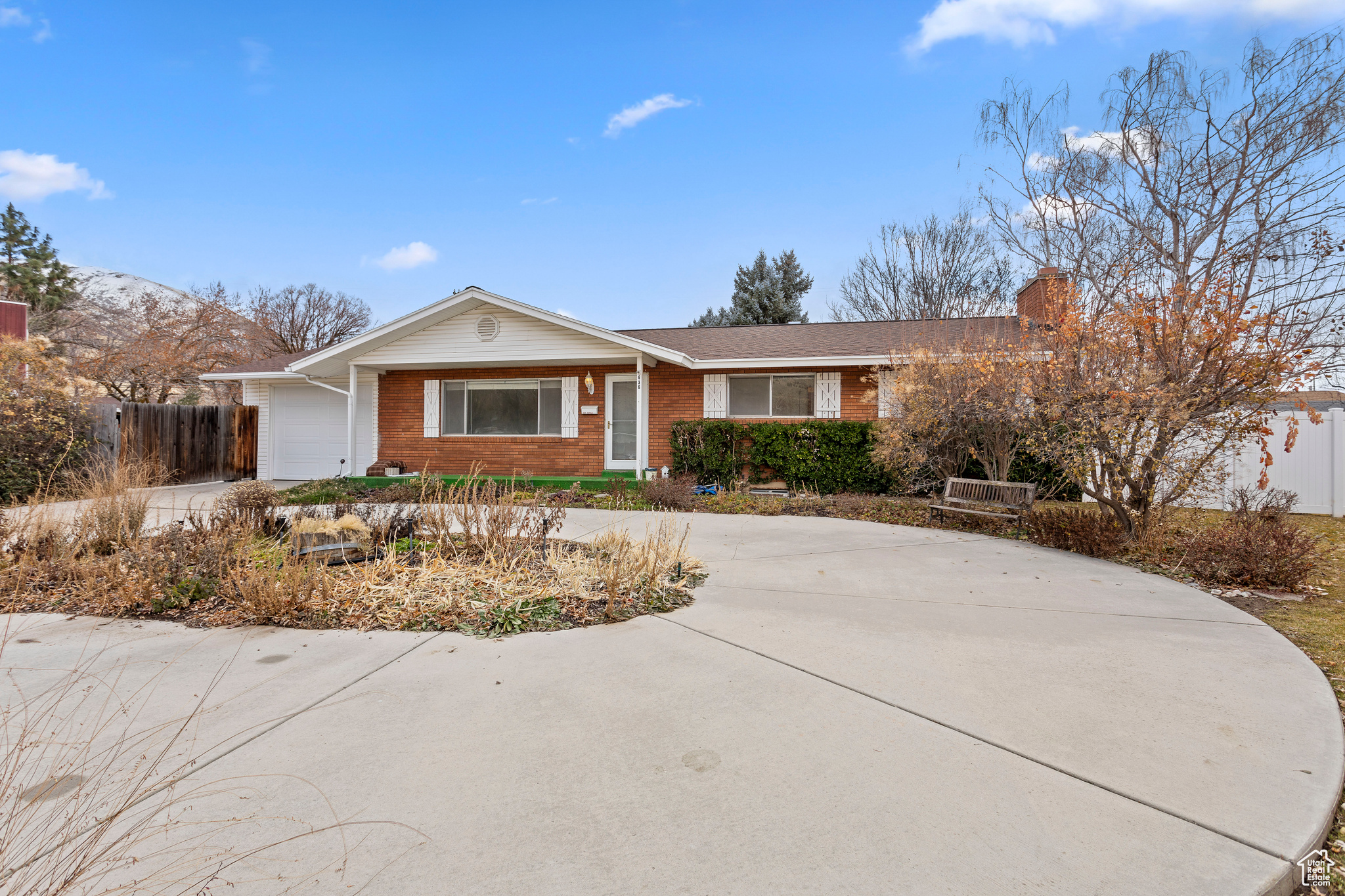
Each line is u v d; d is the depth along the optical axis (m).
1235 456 8.08
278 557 6.17
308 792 2.57
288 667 3.98
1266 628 4.76
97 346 24.67
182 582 5.41
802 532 9.16
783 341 15.73
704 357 14.45
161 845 2.23
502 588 5.47
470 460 15.77
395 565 5.95
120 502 7.15
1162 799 2.52
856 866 2.13
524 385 15.58
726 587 5.95
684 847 2.24
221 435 16.08
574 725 3.19
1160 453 7.32
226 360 26.30
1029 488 9.15
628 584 5.52
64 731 3.04
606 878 2.07
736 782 2.65
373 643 4.46
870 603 5.43
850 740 3.01
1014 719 3.23
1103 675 3.81
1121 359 7.52
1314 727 3.13
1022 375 8.52
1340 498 10.45
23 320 15.99
